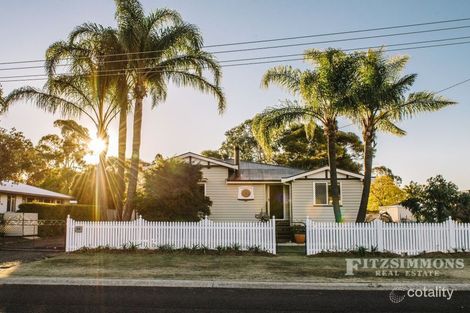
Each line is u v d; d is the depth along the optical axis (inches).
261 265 538.6
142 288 411.8
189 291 397.7
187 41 790.5
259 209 1029.2
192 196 774.5
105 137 828.6
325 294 385.4
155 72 783.1
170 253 652.1
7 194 1170.0
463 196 850.1
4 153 717.3
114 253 653.3
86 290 401.7
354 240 652.1
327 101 769.6
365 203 775.1
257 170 1141.7
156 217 741.3
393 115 794.8
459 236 646.5
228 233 671.1
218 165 1042.1
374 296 377.1
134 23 753.0
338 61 762.2
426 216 856.3
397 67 798.5
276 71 821.9
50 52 784.3
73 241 680.4
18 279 443.5
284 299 365.1
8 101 790.5
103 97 808.9
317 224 655.8
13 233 976.3
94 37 803.4
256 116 814.5
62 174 2073.1
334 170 789.2
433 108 772.0
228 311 325.1
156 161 826.8
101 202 809.5
